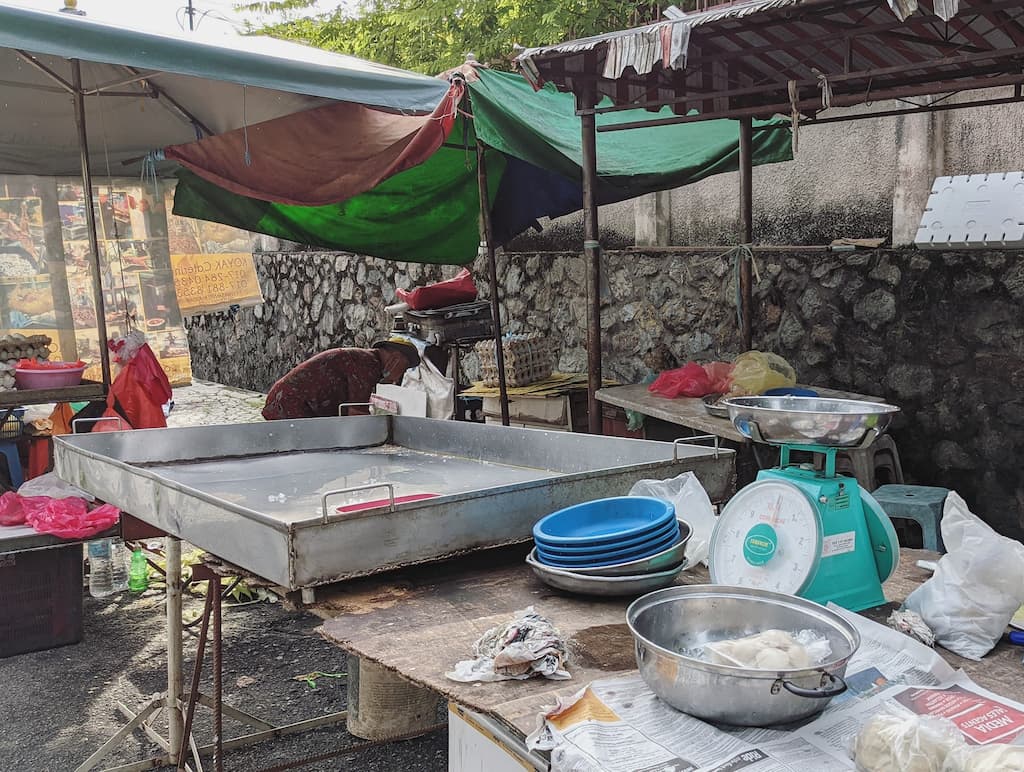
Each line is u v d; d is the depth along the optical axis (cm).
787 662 131
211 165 493
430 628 171
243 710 329
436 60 673
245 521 182
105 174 596
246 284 682
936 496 338
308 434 335
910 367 439
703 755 122
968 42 343
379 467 303
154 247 620
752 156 476
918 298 432
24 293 574
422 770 287
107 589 453
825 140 475
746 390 385
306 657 377
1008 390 402
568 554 186
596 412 398
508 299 698
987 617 155
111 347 448
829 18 325
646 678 136
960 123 416
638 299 595
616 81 372
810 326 484
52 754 300
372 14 781
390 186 526
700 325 554
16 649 378
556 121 436
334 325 912
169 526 214
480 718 151
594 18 561
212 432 318
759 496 177
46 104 538
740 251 456
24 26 327
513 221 562
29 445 452
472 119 421
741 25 315
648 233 588
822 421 165
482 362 549
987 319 407
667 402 400
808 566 164
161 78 505
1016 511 405
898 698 135
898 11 249
